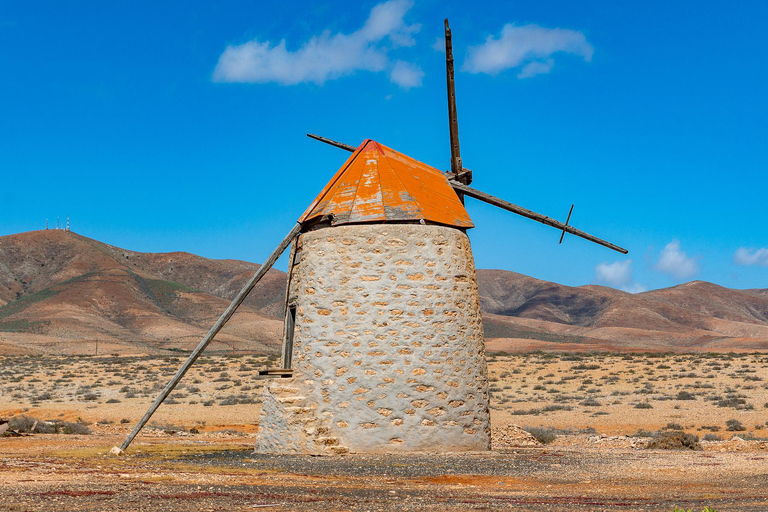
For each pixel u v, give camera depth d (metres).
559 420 32.72
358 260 15.41
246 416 33.84
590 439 21.17
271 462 12.88
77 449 14.71
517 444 20.09
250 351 123.62
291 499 8.64
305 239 16.05
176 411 35.94
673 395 41.28
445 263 15.65
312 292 15.56
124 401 41.25
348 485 10.22
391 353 15.03
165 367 68.38
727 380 47.94
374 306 15.20
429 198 16.61
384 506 8.35
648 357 73.38
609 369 59.72
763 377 48.75
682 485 10.88
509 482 11.09
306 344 15.42
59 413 33.88
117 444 16.67
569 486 10.73
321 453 14.34
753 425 29.31
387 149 17.62
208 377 57.28
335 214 15.90
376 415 14.80
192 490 9.02
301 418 14.79
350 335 15.12
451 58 19.75
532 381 52.91
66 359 87.69
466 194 18.83
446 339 15.34
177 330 166.88
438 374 15.13
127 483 9.41
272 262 16.05
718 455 15.82
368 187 16.30
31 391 47.59
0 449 14.48
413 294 15.31
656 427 29.44
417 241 15.56
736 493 10.05
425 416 14.92
